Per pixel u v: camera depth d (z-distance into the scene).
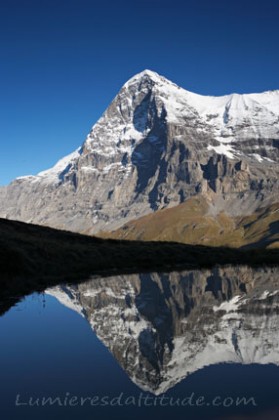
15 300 34.69
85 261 64.38
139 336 21.27
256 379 14.23
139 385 13.99
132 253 76.50
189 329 22.52
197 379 14.44
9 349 19.05
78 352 18.30
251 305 30.06
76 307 31.22
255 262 77.94
